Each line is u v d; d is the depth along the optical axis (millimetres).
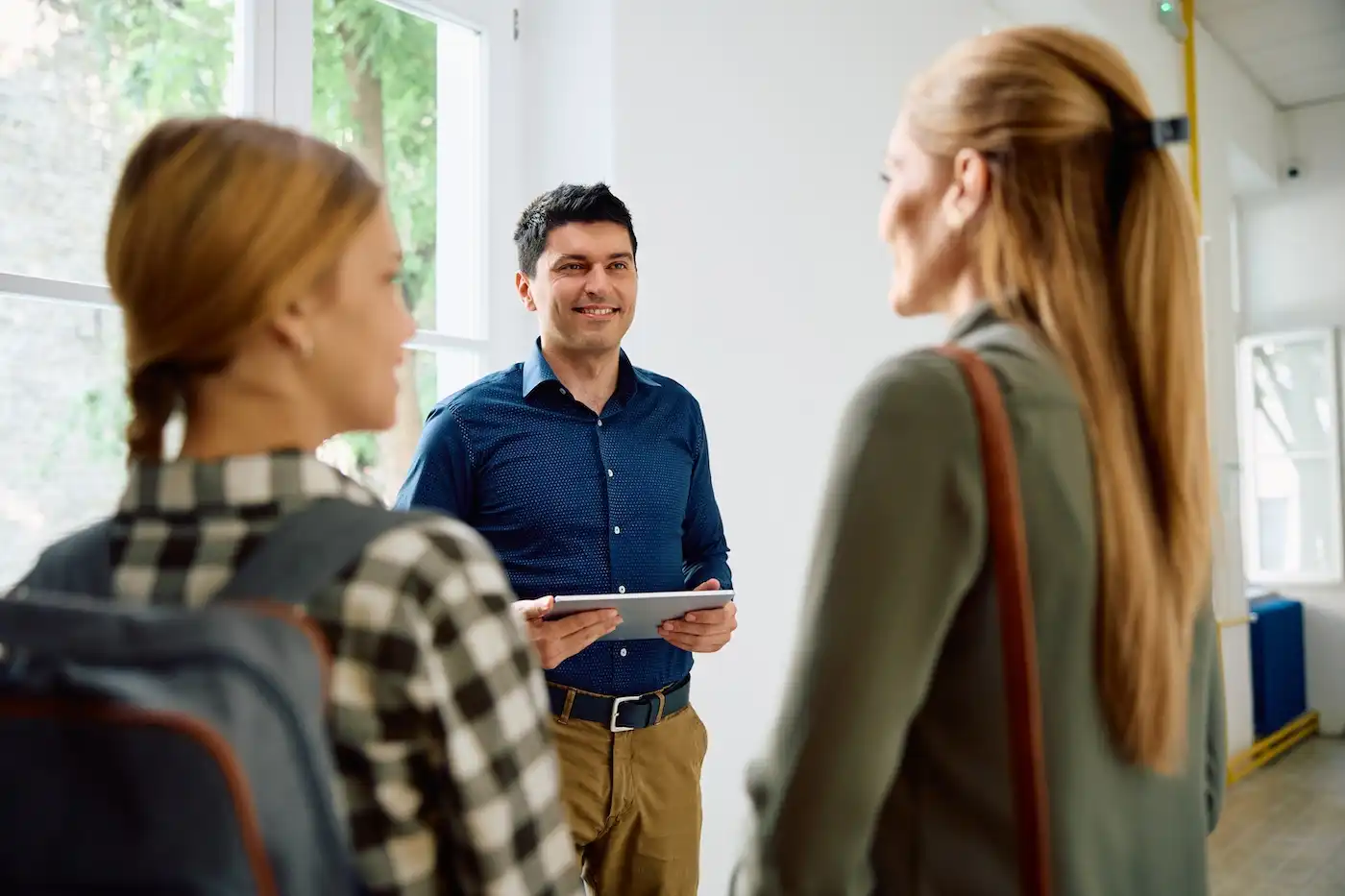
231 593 562
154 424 614
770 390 2604
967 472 636
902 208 780
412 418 2172
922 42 3230
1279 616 5680
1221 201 5254
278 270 605
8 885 484
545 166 2318
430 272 2199
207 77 1785
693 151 2400
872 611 624
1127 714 657
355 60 2043
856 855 622
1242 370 6398
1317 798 4422
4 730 491
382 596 576
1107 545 658
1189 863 734
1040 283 690
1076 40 736
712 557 1963
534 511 1729
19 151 1534
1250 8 4914
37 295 1535
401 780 597
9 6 1522
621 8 2223
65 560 617
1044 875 620
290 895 498
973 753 646
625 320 1816
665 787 1740
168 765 474
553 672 1673
